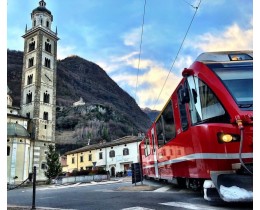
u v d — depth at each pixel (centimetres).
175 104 1012
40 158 5716
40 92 6197
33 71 6356
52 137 6141
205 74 738
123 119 16150
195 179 937
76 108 15838
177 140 989
